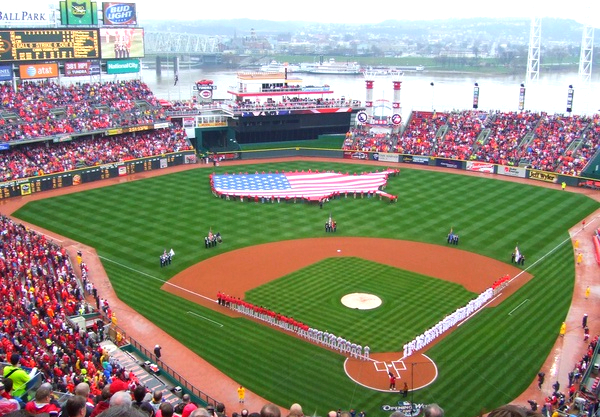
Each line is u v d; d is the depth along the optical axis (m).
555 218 92.00
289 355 53.19
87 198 100.31
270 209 94.94
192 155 126.38
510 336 56.69
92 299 63.88
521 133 124.06
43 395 15.71
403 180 112.69
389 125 134.38
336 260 74.31
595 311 62.12
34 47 116.69
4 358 38.41
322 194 99.69
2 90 115.31
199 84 140.12
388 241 81.44
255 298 63.81
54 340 47.03
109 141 118.94
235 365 51.62
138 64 132.88
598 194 105.06
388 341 55.03
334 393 47.50
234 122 135.38
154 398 21.19
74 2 121.31
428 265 73.19
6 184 99.31
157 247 78.81
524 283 68.88
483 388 48.28
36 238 75.69
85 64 125.00
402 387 48.12
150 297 64.75
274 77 142.50
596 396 45.19
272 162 128.25
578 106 190.00
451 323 58.09
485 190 106.56
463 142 126.12
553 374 50.31
